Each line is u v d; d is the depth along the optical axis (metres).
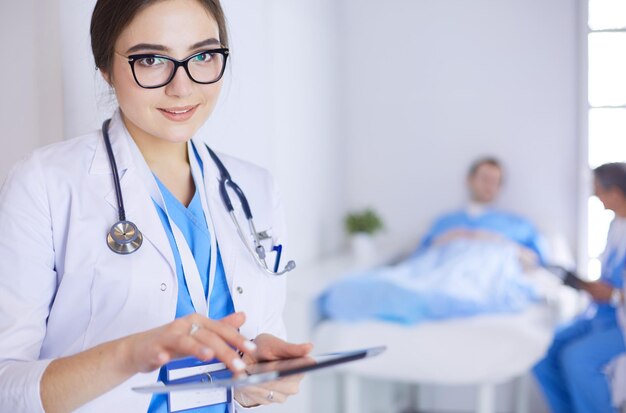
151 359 0.76
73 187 1.03
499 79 4.05
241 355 1.01
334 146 4.06
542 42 3.98
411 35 4.16
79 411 0.99
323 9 3.85
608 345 2.93
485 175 3.89
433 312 2.91
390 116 4.21
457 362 2.76
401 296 2.88
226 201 1.17
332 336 2.85
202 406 1.02
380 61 4.21
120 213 1.03
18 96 1.49
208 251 1.12
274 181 1.32
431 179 4.18
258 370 0.84
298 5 3.42
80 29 1.51
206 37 1.01
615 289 2.97
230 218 1.17
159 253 1.04
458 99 4.12
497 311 3.05
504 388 3.73
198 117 1.03
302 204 3.49
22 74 1.49
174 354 0.77
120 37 0.99
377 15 4.20
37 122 1.48
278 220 1.29
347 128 4.27
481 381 2.75
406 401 3.88
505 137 4.06
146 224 1.04
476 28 4.06
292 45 3.34
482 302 3.01
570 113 3.96
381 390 3.48
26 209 0.98
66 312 1.00
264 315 1.19
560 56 3.96
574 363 3.01
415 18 4.14
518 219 3.87
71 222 1.01
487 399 2.79
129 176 1.07
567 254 3.77
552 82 3.98
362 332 2.84
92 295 1.00
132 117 1.02
